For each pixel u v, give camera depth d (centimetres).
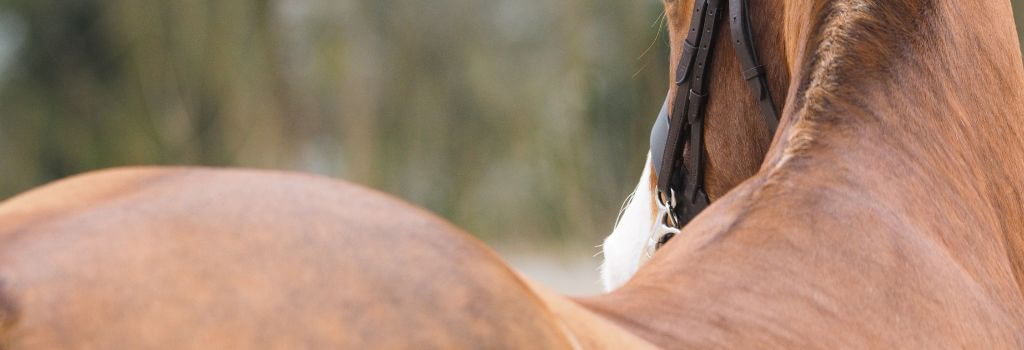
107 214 437
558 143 2514
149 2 2575
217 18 2572
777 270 497
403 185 2686
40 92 2688
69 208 443
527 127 2591
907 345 498
